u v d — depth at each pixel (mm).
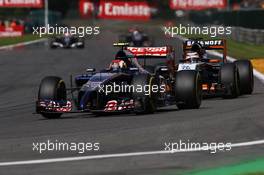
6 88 79000
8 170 29844
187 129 40062
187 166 29938
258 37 153500
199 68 58406
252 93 64375
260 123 41688
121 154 32938
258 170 28938
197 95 50625
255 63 102125
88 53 144500
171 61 56219
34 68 108062
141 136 37969
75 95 68375
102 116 48875
